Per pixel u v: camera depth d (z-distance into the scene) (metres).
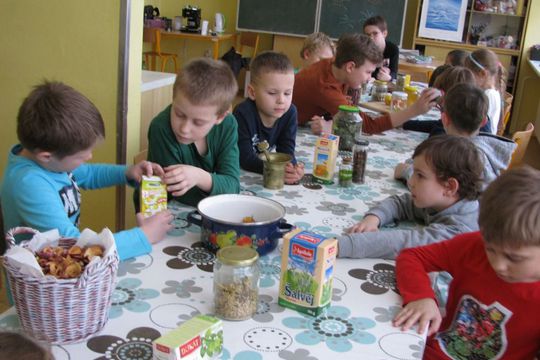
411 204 1.60
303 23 6.99
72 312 0.92
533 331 1.18
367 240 1.35
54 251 1.00
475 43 6.65
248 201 1.41
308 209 1.63
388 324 1.08
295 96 2.74
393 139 2.54
